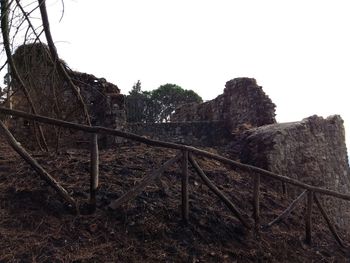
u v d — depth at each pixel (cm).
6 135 527
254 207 682
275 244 661
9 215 500
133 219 554
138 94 3175
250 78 1407
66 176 605
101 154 795
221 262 552
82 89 1042
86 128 548
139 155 802
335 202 1089
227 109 1516
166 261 510
